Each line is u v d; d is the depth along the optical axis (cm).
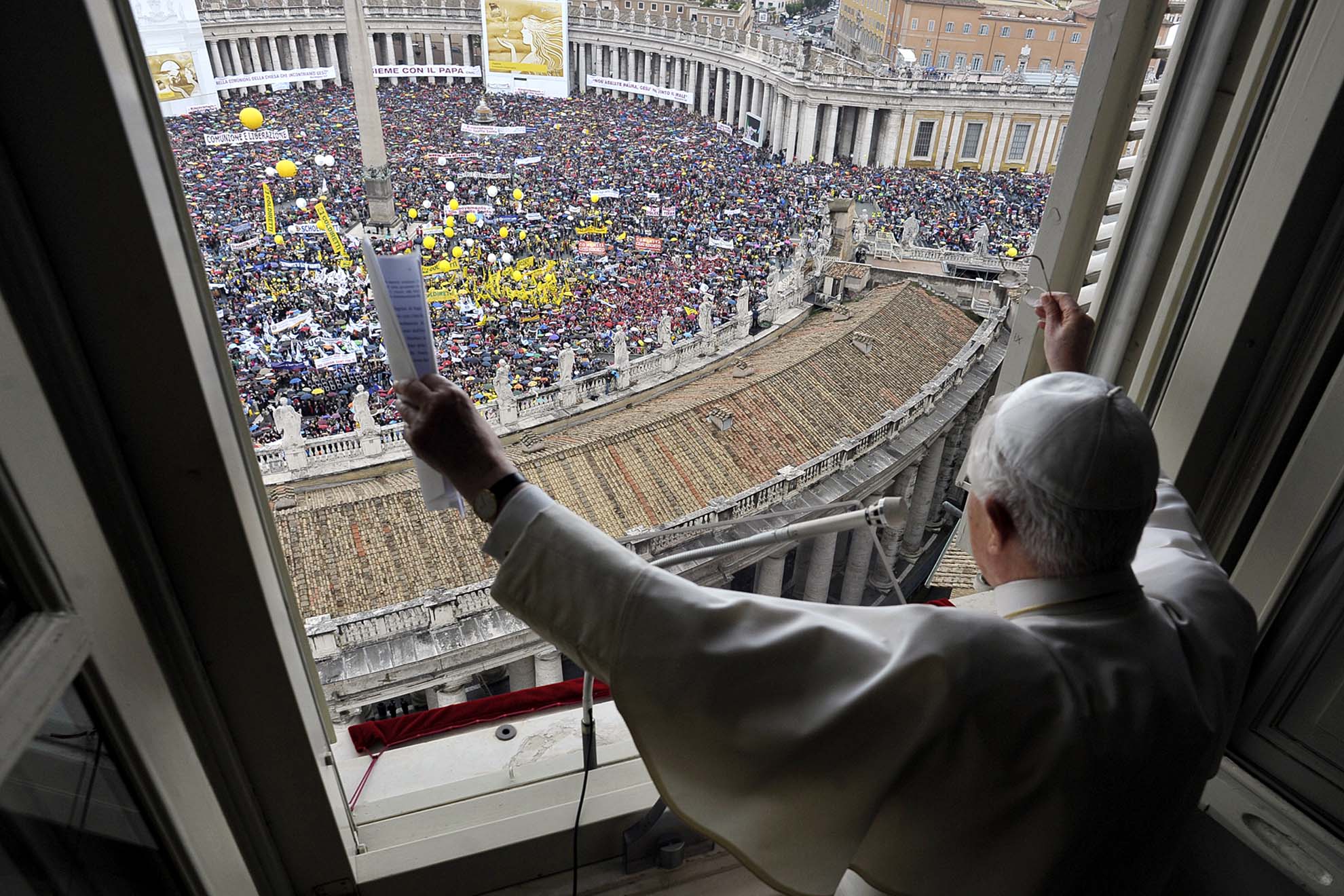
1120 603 105
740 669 103
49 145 85
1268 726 183
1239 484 193
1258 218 165
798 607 110
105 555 104
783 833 109
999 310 1827
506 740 206
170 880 131
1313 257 166
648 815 185
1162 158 191
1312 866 176
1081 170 202
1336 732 171
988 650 98
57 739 100
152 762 117
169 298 97
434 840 178
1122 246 204
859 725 99
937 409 1359
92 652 100
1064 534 100
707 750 106
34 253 88
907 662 98
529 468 1053
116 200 89
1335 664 169
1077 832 97
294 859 162
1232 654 116
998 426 106
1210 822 193
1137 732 98
